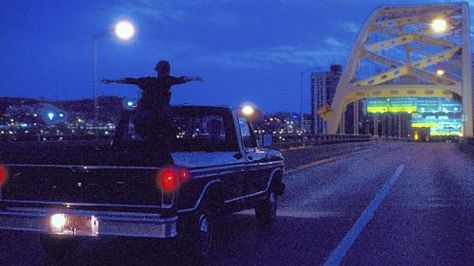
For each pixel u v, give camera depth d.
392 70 93.25
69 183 7.34
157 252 8.88
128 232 7.04
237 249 8.97
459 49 93.88
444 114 160.00
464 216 12.51
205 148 9.67
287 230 10.70
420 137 164.38
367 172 26.11
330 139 46.00
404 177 23.34
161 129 9.15
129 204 7.15
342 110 92.31
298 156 30.16
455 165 32.16
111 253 8.79
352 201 15.18
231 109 9.62
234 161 9.05
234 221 11.79
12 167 7.49
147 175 7.09
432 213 12.97
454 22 94.81
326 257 8.41
